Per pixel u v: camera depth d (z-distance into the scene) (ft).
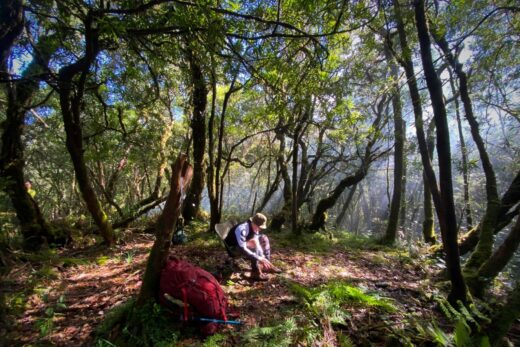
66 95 15.31
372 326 10.29
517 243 12.76
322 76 13.52
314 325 9.91
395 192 26.37
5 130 18.21
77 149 17.30
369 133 24.09
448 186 10.80
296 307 11.46
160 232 10.07
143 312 9.52
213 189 22.89
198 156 26.20
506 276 18.75
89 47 11.86
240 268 15.88
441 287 14.34
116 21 9.41
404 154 26.48
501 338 8.87
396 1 12.30
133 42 11.49
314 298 11.22
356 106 21.95
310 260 19.02
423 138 13.62
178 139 35.22
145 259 17.47
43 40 14.12
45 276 14.21
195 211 27.14
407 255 21.40
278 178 34.94
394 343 9.36
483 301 12.23
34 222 19.10
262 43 11.82
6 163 18.35
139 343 8.93
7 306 10.92
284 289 13.43
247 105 29.22
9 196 18.49
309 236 25.85
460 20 14.97
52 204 39.70
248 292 13.00
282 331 9.13
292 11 11.64
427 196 25.85
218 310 9.87
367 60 19.75
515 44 16.20
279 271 15.90
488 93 18.07
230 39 10.74
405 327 10.15
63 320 10.66
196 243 20.11
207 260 16.56
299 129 21.22
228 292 12.89
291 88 13.92
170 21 10.67
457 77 16.72
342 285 12.14
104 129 21.38
